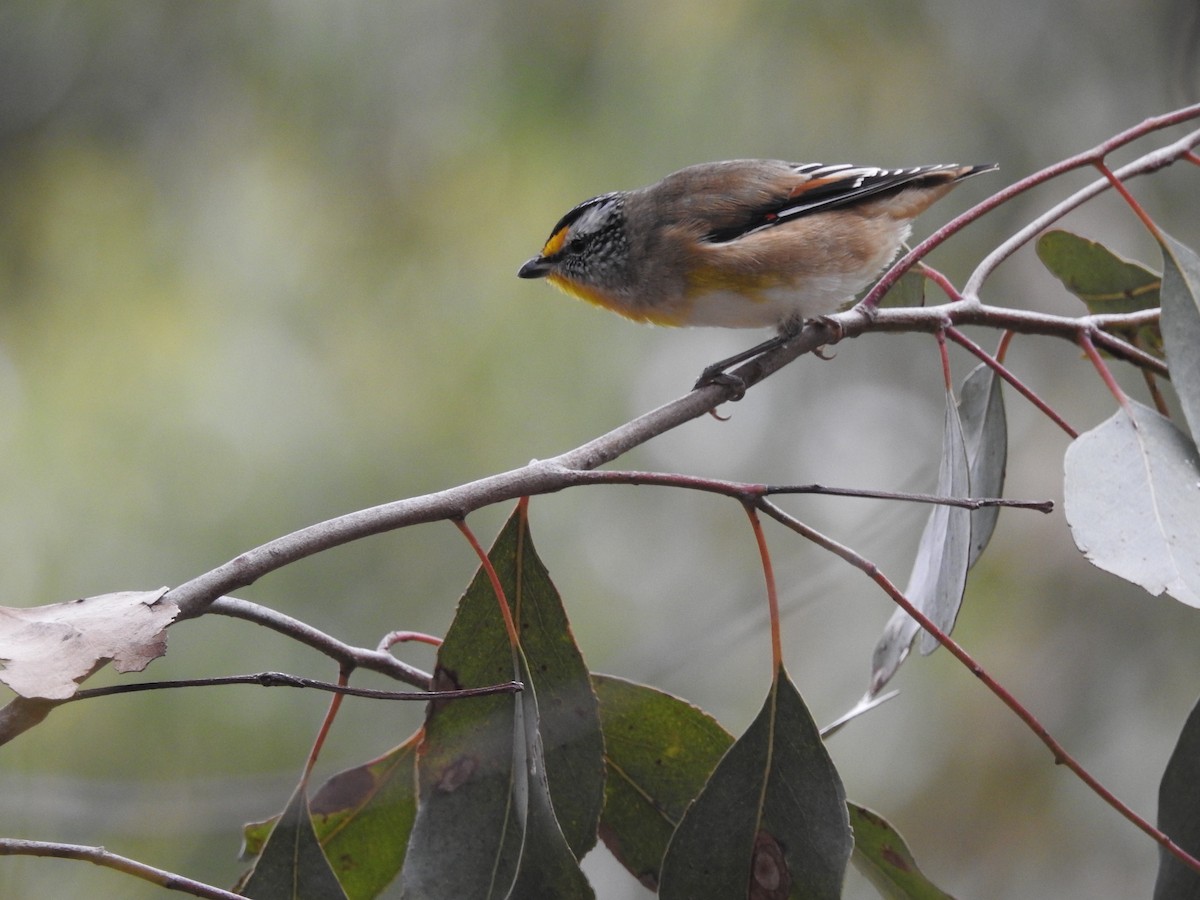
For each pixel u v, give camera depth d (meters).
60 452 11.31
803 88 12.51
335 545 4.19
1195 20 11.72
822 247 7.50
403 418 12.00
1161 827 4.94
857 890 11.45
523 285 12.45
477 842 4.58
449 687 4.66
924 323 5.65
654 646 11.03
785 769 4.59
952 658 12.64
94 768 10.06
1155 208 13.16
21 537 10.89
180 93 14.01
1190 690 12.10
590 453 4.69
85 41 14.15
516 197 12.78
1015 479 13.02
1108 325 6.08
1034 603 12.78
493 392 12.17
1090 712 12.30
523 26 13.14
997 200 5.85
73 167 13.95
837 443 13.46
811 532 4.32
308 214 13.30
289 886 4.64
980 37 13.20
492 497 4.31
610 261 7.95
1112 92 13.33
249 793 6.77
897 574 12.27
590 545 12.37
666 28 12.54
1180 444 5.30
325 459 11.59
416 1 13.51
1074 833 11.97
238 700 10.58
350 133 13.54
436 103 13.38
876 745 12.49
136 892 9.10
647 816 5.20
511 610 4.75
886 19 12.68
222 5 13.95
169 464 11.25
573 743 4.68
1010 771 12.23
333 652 4.59
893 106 12.78
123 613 4.00
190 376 11.77
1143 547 4.91
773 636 4.57
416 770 4.85
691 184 7.82
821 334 5.84
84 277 13.33
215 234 13.35
